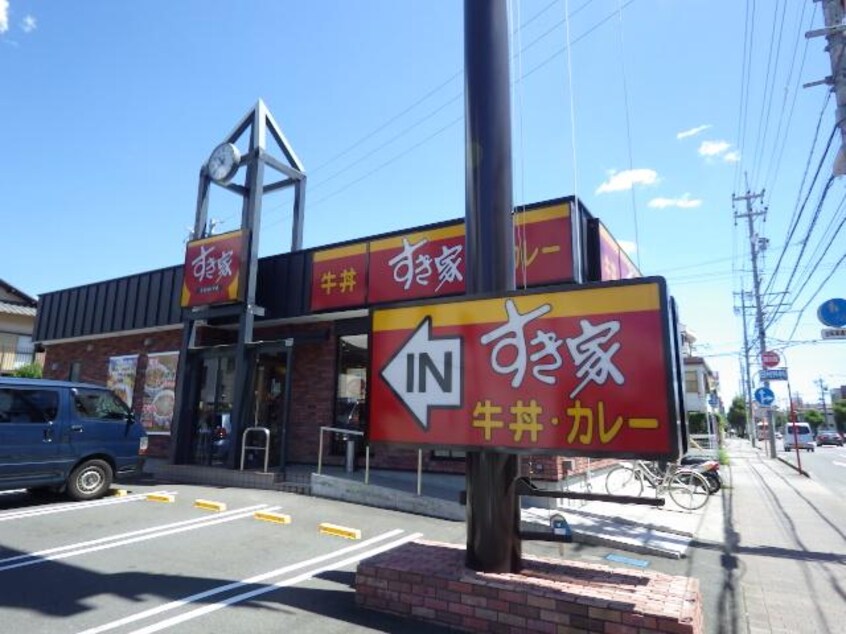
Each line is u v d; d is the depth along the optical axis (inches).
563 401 173.3
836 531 354.6
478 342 189.9
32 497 369.4
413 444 195.5
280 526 301.3
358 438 460.1
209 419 494.9
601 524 327.6
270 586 207.6
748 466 917.2
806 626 190.9
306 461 477.4
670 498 452.1
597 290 174.1
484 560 179.8
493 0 209.9
